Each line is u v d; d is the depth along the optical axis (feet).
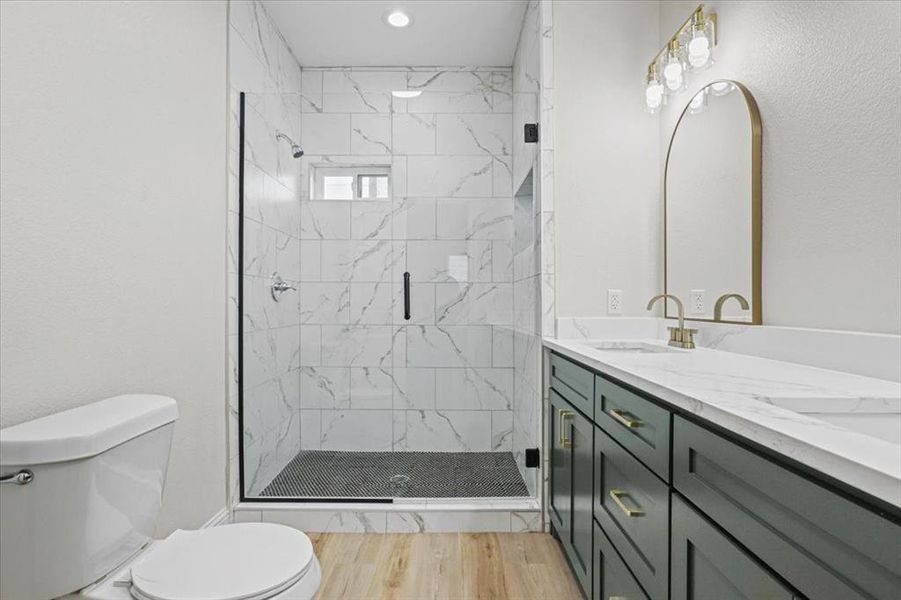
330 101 10.95
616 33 7.66
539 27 7.80
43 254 3.98
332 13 9.12
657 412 3.57
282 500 7.76
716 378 3.76
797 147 4.82
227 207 7.40
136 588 3.37
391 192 10.78
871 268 3.97
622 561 4.29
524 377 8.81
